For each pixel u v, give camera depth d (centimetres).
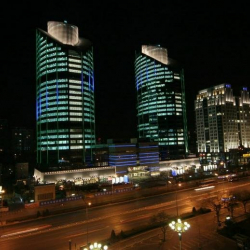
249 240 4991
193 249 4850
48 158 16362
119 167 14262
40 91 17638
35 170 14200
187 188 10731
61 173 12431
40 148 17138
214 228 5844
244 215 6750
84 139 17000
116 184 11394
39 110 17625
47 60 17412
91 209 7869
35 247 5162
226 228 5666
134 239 5341
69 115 16650
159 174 15350
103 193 9725
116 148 14425
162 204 8181
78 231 5972
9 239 5619
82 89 17425
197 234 5534
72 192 10269
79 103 17138
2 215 7481
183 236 5453
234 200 7775
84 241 5388
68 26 18675
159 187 11050
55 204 8612
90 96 18300
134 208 7800
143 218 6756
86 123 17388
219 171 15562
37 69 18550
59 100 16712
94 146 16412
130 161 14712
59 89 16812
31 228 6288
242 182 11788
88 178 13000
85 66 18012
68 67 17100
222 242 5119
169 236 5462
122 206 8112
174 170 15750
